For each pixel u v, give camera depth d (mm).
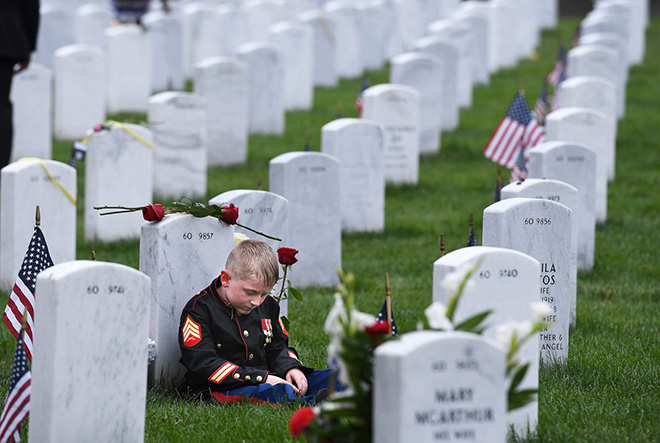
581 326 15023
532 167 18328
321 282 17875
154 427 10211
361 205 21422
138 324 9438
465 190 25422
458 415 6887
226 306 11336
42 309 8953
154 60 39719
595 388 11672
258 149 29703
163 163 23797
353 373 7105
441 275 9594
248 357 11359
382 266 18828
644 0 55750
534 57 52125
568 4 81562
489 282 9727
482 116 35844
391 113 25062
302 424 7324
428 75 29516
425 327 7680
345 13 44875
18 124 27062
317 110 37062
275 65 31922
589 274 18438
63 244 16641
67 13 40344
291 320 15148
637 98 39875
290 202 17422
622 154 29859
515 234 12281
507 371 7383
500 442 7023
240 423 10164
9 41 19453
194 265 11844
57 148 29156
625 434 10016
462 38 37531
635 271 18609
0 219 16188
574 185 18250
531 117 21000
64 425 9000
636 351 13523
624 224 22125
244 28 44844
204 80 27484
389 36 49500
